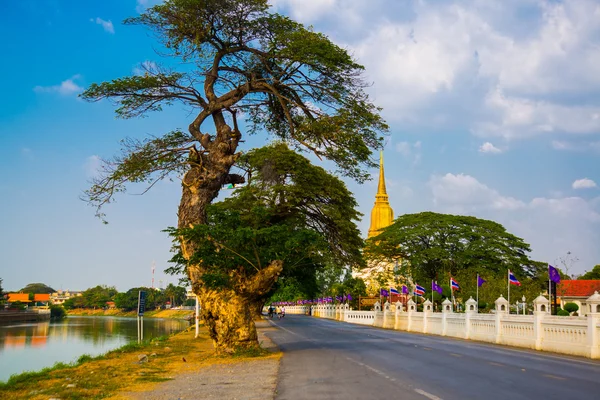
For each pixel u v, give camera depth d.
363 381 12.52
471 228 63.53
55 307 139.88
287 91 24.31
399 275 69.75
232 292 20.58
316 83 23.33
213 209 21.30
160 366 17.69
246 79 24.64
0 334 63.03
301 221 39.06
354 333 36.44
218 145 22.70
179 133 23.64
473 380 12.45
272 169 38.34
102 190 22.64
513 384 11.81
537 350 22.11
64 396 11.95
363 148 22.73
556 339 21.25
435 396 10.29
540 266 61.00
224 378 14.27
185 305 172.75
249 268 20.97
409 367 15.20
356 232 41.31
